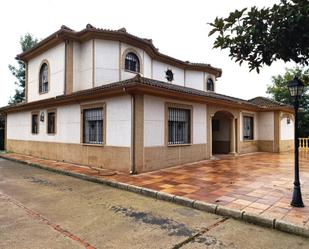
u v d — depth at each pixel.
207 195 6.34
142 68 14.92
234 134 15.26
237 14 2.94
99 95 10.13
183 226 4.65
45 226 4.64
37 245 3.87
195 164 11.52
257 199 5.94
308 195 6.27
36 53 16.36
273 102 18.56
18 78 26.98
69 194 7.02
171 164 10.68
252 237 4.18
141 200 6.44
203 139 12.69
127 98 9.45
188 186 7.32
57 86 14.34
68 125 12.48
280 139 17.30
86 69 13.66
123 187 7.59
